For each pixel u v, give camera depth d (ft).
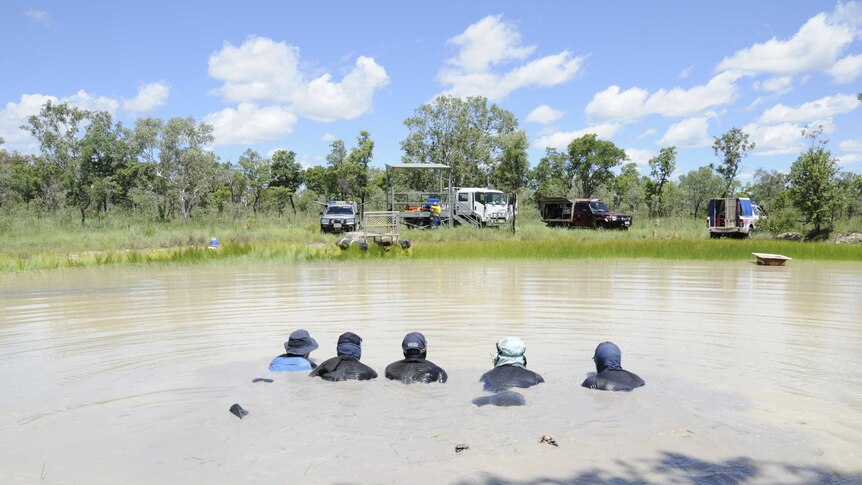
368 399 17.78
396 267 62.80
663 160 185.06
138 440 15.14
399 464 13.44
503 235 104.22
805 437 15.03
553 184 225.35
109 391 19.45
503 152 204.64
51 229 107.14
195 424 16.14
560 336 27.84
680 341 26.71
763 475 12.87
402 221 124.57
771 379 20.40
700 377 20.72
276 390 18.84
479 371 21.17
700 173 225.97
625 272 57.26
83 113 142.31
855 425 15.93
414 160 214.28
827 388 19.38
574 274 55.52
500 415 16.33
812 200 108.47
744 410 17.10
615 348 19.89
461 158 208.85
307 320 32.19
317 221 138.62
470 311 34.73
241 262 66.95
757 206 118.93
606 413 16.52
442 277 53.11
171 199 148.05
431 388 18.80
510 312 34.40
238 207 153.17
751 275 54.85
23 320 32.96
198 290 45.21
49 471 13.50
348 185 200.54
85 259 69.41
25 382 20.66
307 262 68.33
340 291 43.93
